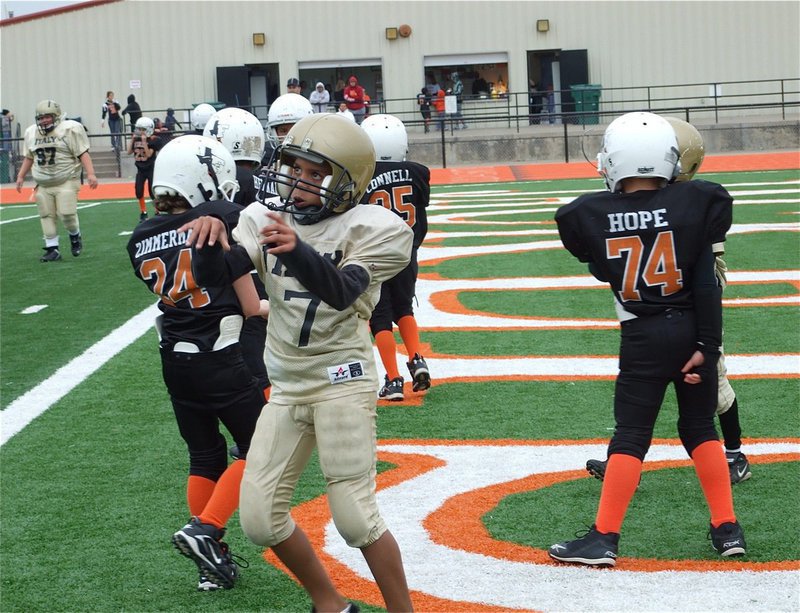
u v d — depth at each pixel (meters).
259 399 5.12
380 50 46.00
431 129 44.22
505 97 43.09
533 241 17.44
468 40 45.91
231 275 4.47
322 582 4.44
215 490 4.98
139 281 14.47
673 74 45.88
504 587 4.89
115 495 6.30
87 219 23.80
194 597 4.91
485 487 6.26
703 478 5.17
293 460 4.36
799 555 5.14
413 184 8.41
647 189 5.04
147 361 9.77
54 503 6.18
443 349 9.98
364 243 4.27
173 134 32.88
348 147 4.27
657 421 7.41
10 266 16.33
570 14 45.69
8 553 5.46
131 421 7.86
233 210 5.02
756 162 32.84
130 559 5.36
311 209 4.37
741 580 4.89
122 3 45.47
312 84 46.91
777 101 45.88
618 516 5.07
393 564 4.25
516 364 9.27
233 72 45.66
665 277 4.92
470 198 26.27
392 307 8.43
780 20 45.28
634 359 5.03
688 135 5.96
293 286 4.28
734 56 45.56
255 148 7.29
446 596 4.82
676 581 4.90
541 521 5.71
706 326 4.90
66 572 5.22
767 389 8.16
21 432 7.64
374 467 4.35
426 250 16.86
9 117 42.97
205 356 4.96
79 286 14.21
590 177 31.61
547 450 6.91
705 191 4.93
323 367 4.26
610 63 45.91
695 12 45.44
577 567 5.08
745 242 16.12
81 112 46.09
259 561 5.33
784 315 10.91
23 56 45.66
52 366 9.66
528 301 12.21
